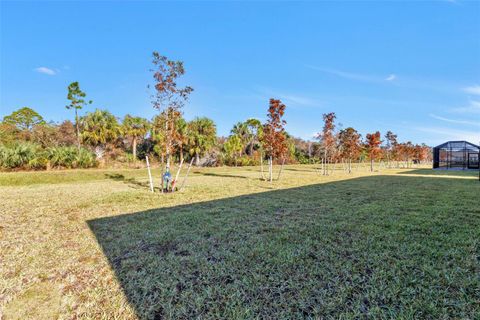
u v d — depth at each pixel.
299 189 9.02
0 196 7.38
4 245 3.50
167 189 8.60
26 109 23.53
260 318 1.93
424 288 2.29
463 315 1.92
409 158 31.42
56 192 8.16
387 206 5.89
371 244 3.40
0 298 2.22
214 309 2.05
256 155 26.83
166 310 2.04
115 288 2.38
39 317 1.97
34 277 2.60
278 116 12.23
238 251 3.23
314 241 3.55
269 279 2.50
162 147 8.81
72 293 2.31
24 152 13.93
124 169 17.12
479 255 3.01
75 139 22.23
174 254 3.18
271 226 4.34
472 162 28.11
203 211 5.53
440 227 4.16
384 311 1.98
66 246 3.47
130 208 5.88
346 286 2.33
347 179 12.80
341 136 19.02
